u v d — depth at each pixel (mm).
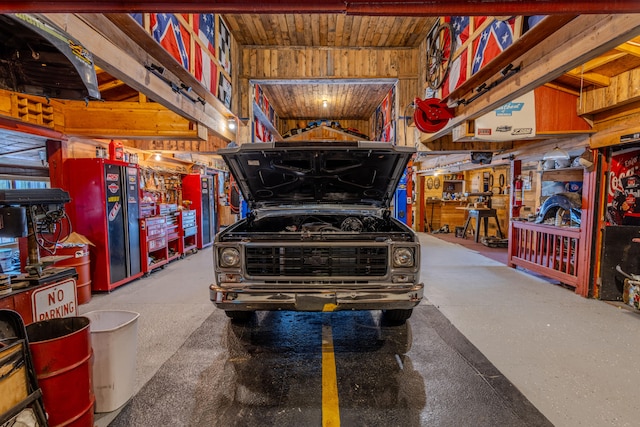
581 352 2646
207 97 4855
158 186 6594
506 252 7043
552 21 2359
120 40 2678
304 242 2557
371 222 3633
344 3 918
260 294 2484
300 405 2023
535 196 7055
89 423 1743
